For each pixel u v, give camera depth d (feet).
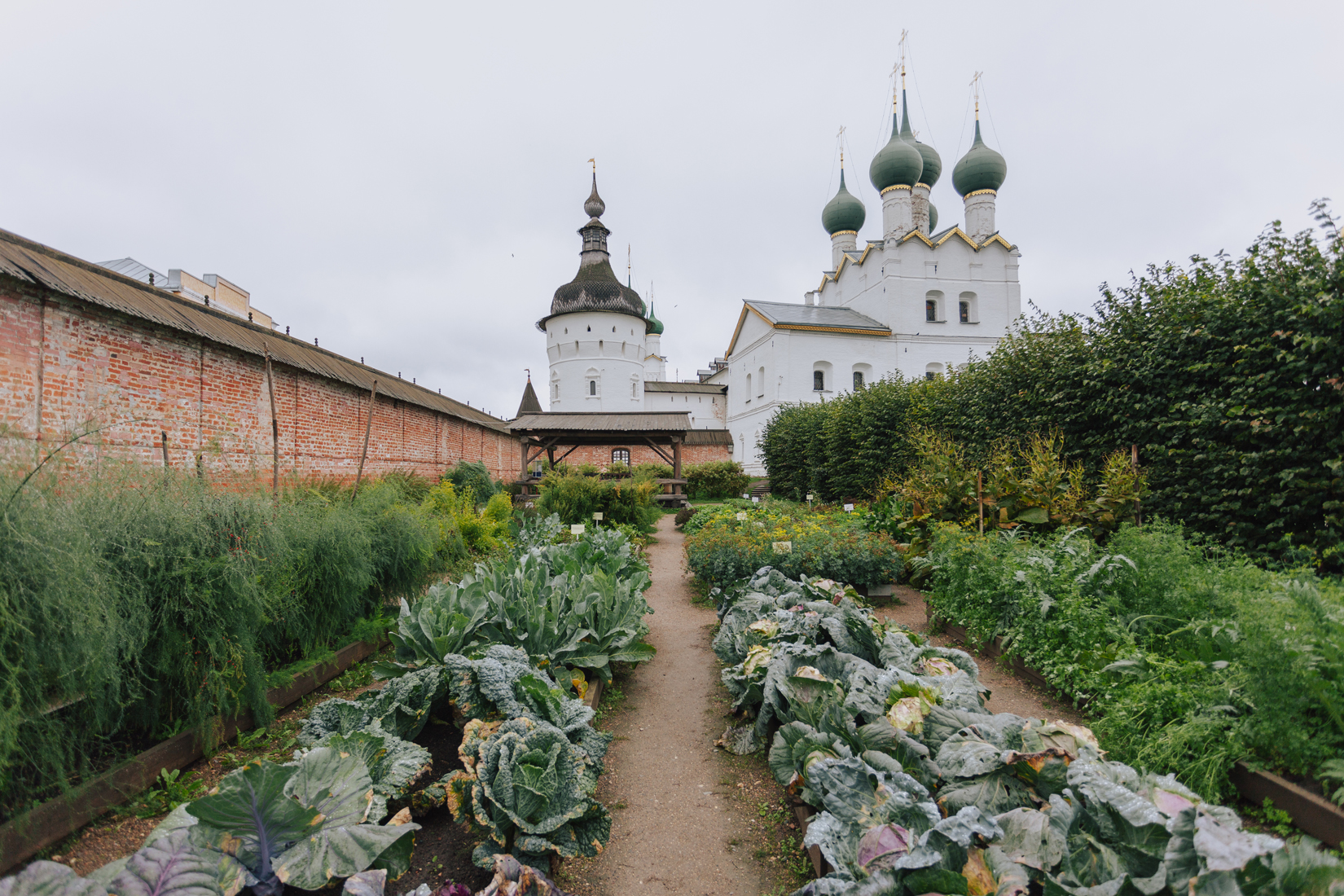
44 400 23.26
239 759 11.39
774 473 84.58
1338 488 15.38
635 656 16.24
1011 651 15.78
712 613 24.76
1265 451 17.13
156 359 28.19
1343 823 7.96
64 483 10.46
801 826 9.56
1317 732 8.85
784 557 24.11
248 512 13.06
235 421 33.45
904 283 107.34
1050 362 28.45
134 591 10.27
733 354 131.34
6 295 22.08
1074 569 16.26
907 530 28.73
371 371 55.01
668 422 69.00
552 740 9.08
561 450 117.29
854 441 53.52
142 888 5.78
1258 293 18.15
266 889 6.76
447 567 23.65
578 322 137.18
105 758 10.11
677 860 9.50
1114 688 11.96
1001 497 25.59
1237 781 9.50
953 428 38.24
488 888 6.70
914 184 121.70
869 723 9.66
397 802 9.13
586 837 8.68
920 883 6.30
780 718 11.43
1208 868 5.46
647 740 13.61
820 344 105.70
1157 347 21.47
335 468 44.57
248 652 11.94
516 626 15.03
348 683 15.46
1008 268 108.99
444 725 12.19
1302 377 16.31
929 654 12.78
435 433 66.74
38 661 8.30
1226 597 12.92
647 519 48.85
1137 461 22.30
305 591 15.11
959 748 8.68
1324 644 8.91
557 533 37.27
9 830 7.91
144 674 10.27
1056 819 6.97
